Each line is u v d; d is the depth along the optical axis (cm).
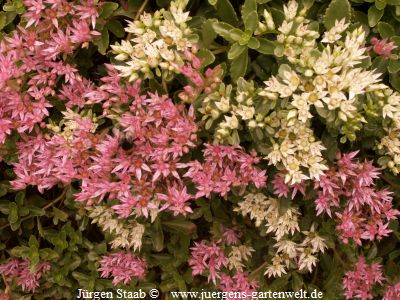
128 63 29
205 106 30
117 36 33
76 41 31
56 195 39
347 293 37
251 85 29
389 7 31
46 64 33
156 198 32
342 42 29
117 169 31
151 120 30
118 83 32
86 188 32
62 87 35
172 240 38
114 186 31
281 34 29
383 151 32
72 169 32
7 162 35
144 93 32
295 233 36
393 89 32
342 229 34
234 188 33
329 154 31
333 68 27
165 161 31
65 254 39
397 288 37
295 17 30
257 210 34
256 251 39
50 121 33
